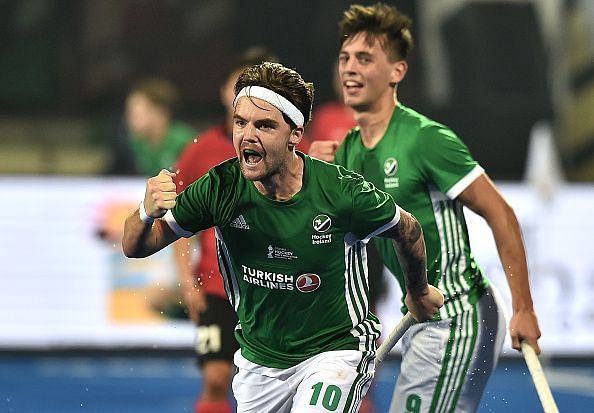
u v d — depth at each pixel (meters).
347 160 19.58
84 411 32.19
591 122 48.16
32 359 41.09
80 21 48.56
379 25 18.97
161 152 36.59
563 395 35.00
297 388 16.39
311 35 48.59
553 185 41.25
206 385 24.86
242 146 15.35
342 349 16.25
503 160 46.56
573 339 41.22
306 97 15.53
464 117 46.81
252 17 48.72
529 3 49.47
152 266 40.94
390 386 35.69
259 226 15.70
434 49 49.38
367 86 19.02
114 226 40.84
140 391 35.53
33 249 40.88
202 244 25.09
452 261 18.78
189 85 48.78
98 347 41.22
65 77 48.44
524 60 48.94
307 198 15.60
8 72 48.22
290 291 15.96
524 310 18.59
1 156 47.53
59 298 41.09
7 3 48.19
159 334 41.25
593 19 49.19
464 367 18.78
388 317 38.78
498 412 31.78
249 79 15.36
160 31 48.88
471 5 49.34
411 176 18.62
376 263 29.52
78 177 40.88
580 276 41.28
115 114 48.22
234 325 24.78
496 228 18.56
